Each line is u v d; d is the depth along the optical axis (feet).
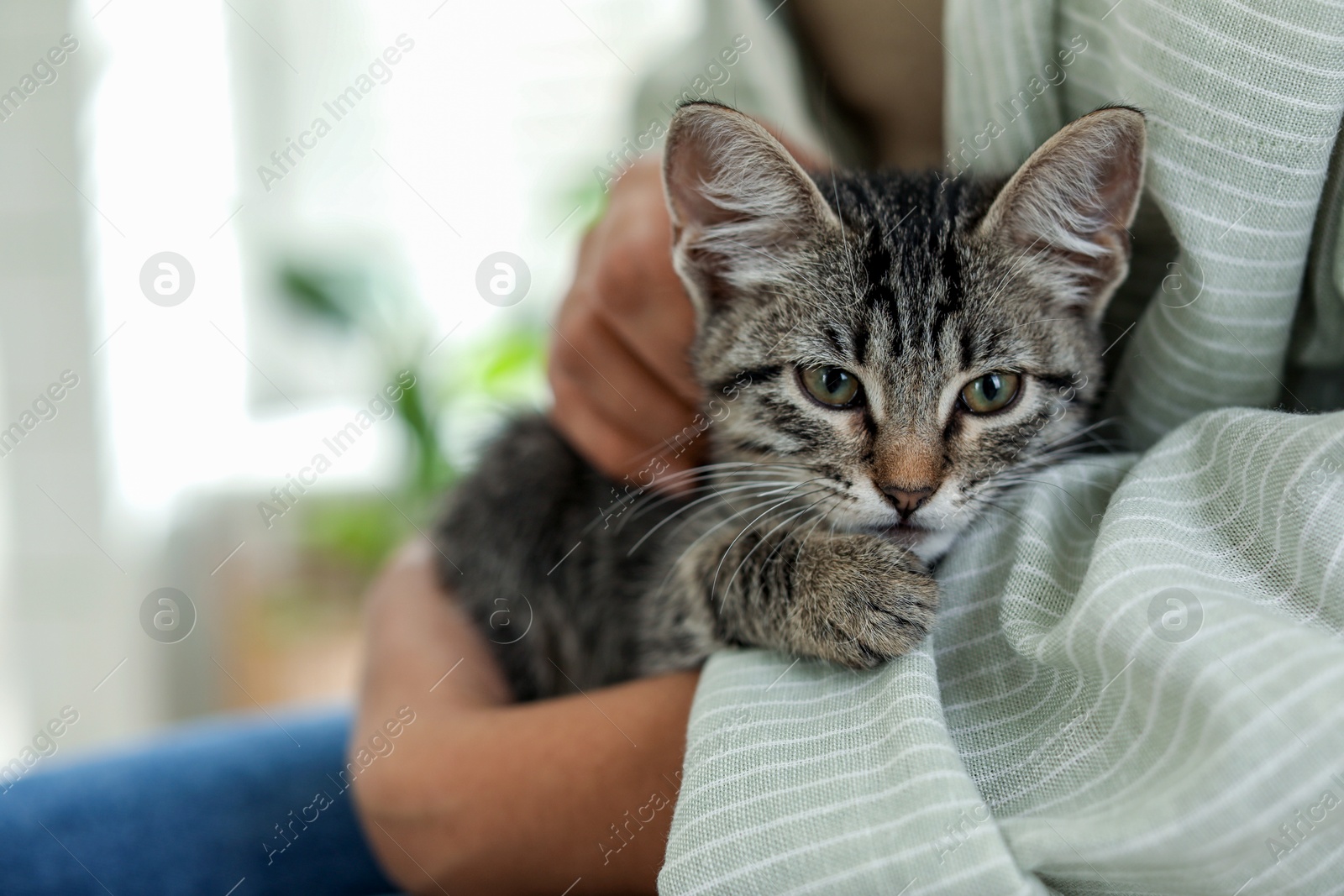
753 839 0.94
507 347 2.08
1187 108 1.02
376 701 1.24
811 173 1.25
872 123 1.37
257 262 2.24
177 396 2.16
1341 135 1.01
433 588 1.41
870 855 0.92
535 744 1.12
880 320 1.16
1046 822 0.91
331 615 2.23
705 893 0.93
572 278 1.44
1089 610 0.93
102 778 1.31
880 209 1.20
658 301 1.24
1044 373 1.16
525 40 2.15
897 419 1.15
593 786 1.10
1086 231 1.14
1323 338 1.05
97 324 2.01
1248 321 1.04
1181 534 0.97
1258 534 0.96
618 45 2.12
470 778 1.13
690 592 1.19
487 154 2.19
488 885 1.13
